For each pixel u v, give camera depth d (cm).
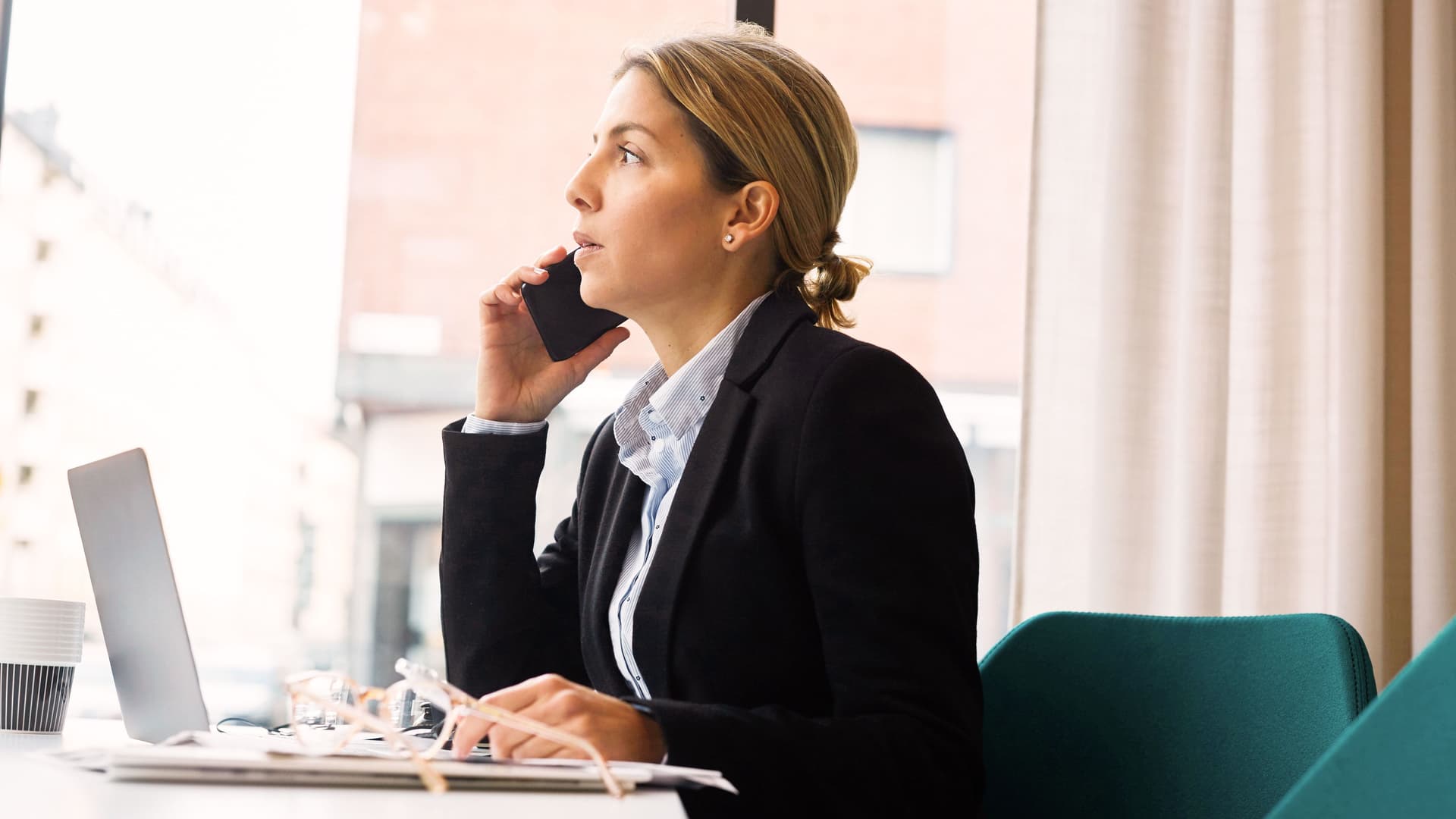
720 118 134
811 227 140
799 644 120
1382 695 82
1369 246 232
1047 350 238
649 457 137
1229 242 234
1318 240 236
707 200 136
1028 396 237
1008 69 294
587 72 295
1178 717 137
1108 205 236
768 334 130
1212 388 229
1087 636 147
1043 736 145
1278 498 231
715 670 120
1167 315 235
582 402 279
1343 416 230
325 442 278
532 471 147
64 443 264
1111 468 230
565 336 149
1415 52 238
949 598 113
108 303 269
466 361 286
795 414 121
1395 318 241
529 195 291
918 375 124
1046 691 147
